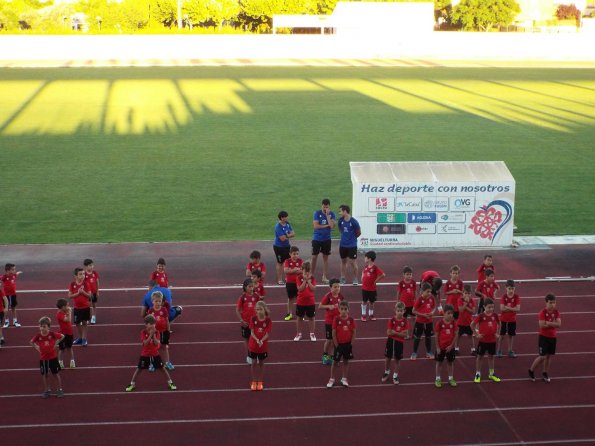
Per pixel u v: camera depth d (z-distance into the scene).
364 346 14.80
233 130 39.69
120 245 21.69
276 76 62.94
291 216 24.69
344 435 11.42
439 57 81.62
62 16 101.25
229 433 11.48
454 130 39.84
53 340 12.40
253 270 14.91
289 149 35.12
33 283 18.53
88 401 12.48
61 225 23.61
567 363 14.03
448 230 21.66
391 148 35.44
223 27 104.12
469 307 14.12
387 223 21.47
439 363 12.93
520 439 11.34
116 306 17.02
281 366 13.90
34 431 11.52
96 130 39.19
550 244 21.98
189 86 56.00
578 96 51.50
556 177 29.81
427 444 11.20
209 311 16.73
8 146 35.00
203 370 13.71
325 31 97.25
